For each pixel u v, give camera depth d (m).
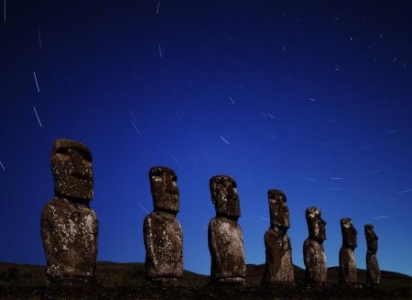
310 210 25.47
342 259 28.08
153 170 17.72
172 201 17.69
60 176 14.52
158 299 14.61
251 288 18.11
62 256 13.84
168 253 16.83
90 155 15.41
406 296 24.05
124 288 14.02
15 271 28.98
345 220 28.83
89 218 14.67
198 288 15.99
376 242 32.16
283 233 22.84
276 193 23.25
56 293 12.70
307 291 20.53
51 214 13.99
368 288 23.27
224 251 18.89
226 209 19.67
